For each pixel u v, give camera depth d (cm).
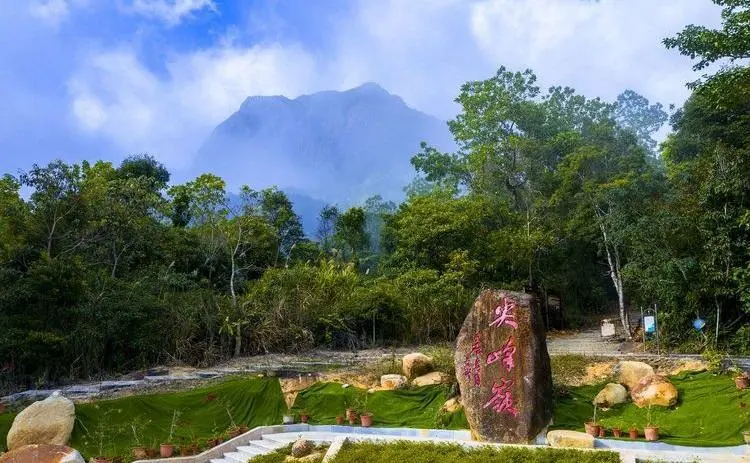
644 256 1806
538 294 2589
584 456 971
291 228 3297
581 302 3059
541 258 2919
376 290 2230
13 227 1916
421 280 2348
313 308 2108
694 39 1591
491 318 1177
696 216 1761
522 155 3225
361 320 2186
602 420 1328
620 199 2269
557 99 4044
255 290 2142
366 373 1694
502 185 3256
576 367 1583
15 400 1418
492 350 1160
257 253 2744
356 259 3034
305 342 2012
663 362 1530
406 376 1652
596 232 2541
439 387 1545
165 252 2447
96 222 2097
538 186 3145
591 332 2589
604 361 1603
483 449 1045
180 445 1300
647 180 2567
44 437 1242
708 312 1683
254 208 2734
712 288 1630
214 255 2530
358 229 3272
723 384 1331
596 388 1467
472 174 3434
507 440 1109
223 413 1477
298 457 1195
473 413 1160
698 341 1664
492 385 1145
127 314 1742
